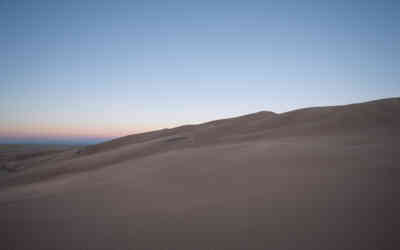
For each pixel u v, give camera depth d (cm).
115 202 581
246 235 360
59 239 403
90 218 488
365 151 802
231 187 604
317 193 494
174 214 468
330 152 834
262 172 699
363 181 534
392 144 895
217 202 509
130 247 356
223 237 361
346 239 326
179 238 370
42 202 636
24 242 400
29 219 507
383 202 424
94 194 671
